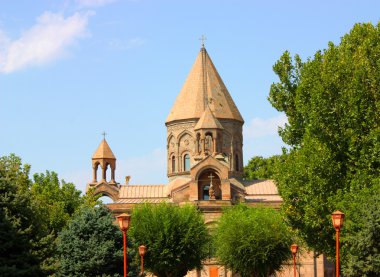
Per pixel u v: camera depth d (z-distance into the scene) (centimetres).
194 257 7650
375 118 5369
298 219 5753
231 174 10219
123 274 5134
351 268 4666
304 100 5831
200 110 10294
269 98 6531
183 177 10256
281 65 6500
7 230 4534
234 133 10381
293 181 5609
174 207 7900
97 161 11181
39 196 7575
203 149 9869
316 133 5525
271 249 7481
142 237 7500
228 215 7988
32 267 4531
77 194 9019
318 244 5694
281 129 6397
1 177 4800
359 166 5316
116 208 9788
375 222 4538
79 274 4997
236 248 7500
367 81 5431
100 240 5131
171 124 10450
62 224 7550
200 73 10569
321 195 5412
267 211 7938
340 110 5453
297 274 9294
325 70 5600
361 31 5841
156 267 7569
